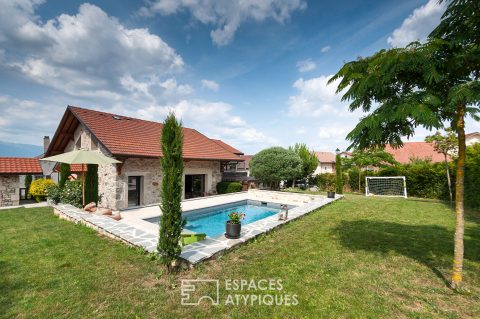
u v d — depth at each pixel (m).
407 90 4.19
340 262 4.82
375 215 9.64
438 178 14.54
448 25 3.75
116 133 13.20
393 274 4.25
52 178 19.19
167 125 4.47
